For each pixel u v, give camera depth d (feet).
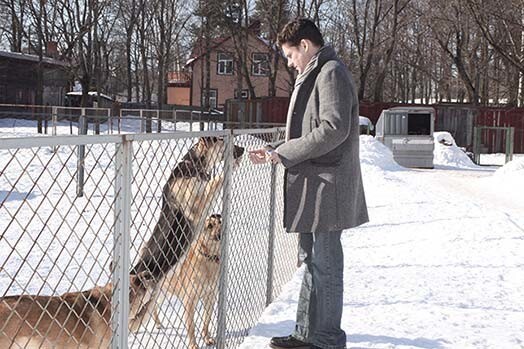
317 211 12.67
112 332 9.11
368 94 172.65
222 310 13.24
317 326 13.29
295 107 13.29
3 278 18.07
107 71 164.45
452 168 81.05
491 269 22.50
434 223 32.32
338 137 12.14
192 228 11.87
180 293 12.84
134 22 146.92
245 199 15.34
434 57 172.65
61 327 8.73
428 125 80.23
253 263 16.49
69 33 129.39
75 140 7.53
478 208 38.24
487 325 16.05
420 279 20.76
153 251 10.99
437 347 14.35
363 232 29.73
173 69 231.30
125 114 134.41
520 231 30.25
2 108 116.78
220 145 12.62
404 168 73.41
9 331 8.77
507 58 97.04
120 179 8.82
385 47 143.23
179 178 11.41
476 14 98.07
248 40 149.38
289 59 13.56
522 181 54.80
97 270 19.70
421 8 136.77
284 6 129.39
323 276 13.05
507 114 111.86
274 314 16.90
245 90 188.65
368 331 15.33
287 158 12.45
